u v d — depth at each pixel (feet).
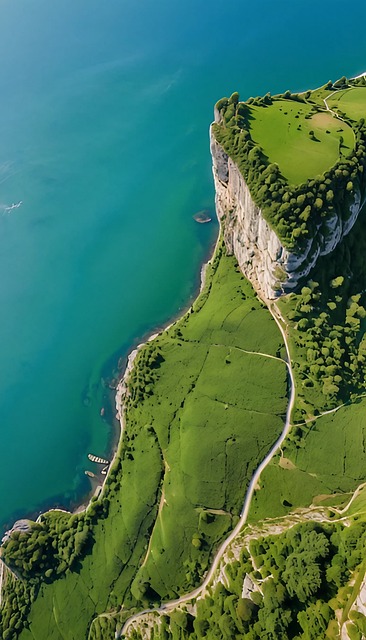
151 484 451.53
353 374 436.76
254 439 431.43
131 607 417.69
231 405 451.94
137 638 397.60
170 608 399.65
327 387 424.05
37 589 454.81
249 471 423.23
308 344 445.37
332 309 453.17
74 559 451.53
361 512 350.43
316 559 318.04
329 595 309.42
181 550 414.21
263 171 441.27
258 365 458.91
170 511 431.84
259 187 442.09
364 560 302.86
